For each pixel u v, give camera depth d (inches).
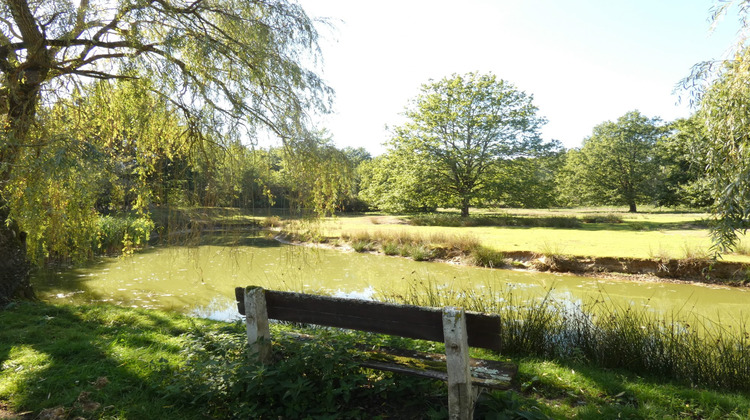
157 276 447.2
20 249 261.4
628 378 155.3
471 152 1221.1
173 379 118.3
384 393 110.8
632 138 1608.0
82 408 108.3
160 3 219.1
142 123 225.3
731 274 398.0
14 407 109.9
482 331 93.3
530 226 967.6
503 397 111.3
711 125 134.8
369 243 664.4
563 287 398.9
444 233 656.4
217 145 239.0
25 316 209.8
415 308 97.4
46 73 224.4
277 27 234.4
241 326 191.5
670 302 341.4
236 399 105.8
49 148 191.0
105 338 171.6
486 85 1248.2
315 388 107.0
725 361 162.4
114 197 268.8
